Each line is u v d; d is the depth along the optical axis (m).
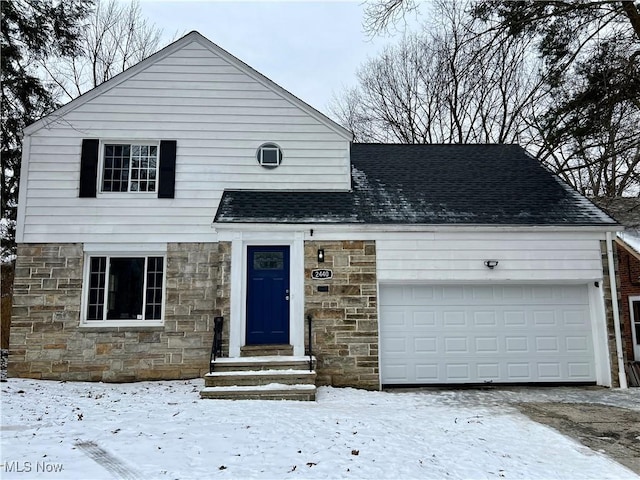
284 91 10.55
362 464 4.60
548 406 7.52
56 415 6.22
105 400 7.39
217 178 10.19
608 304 9.29
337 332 8.97
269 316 9.13
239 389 7.54
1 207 13.32
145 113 10.23
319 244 9.21
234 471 4.29
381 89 25.03
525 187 10.91
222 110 10.41
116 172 10.09
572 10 9.27
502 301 9.56
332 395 8.03
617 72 9.58
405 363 9.26
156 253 9.85
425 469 4.58
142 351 9.43
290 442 5.16
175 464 4.41
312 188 10.40
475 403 7.73
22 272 9.51
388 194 10.41
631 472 4.73
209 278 9.77
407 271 9.19
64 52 13.42
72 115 10.06
